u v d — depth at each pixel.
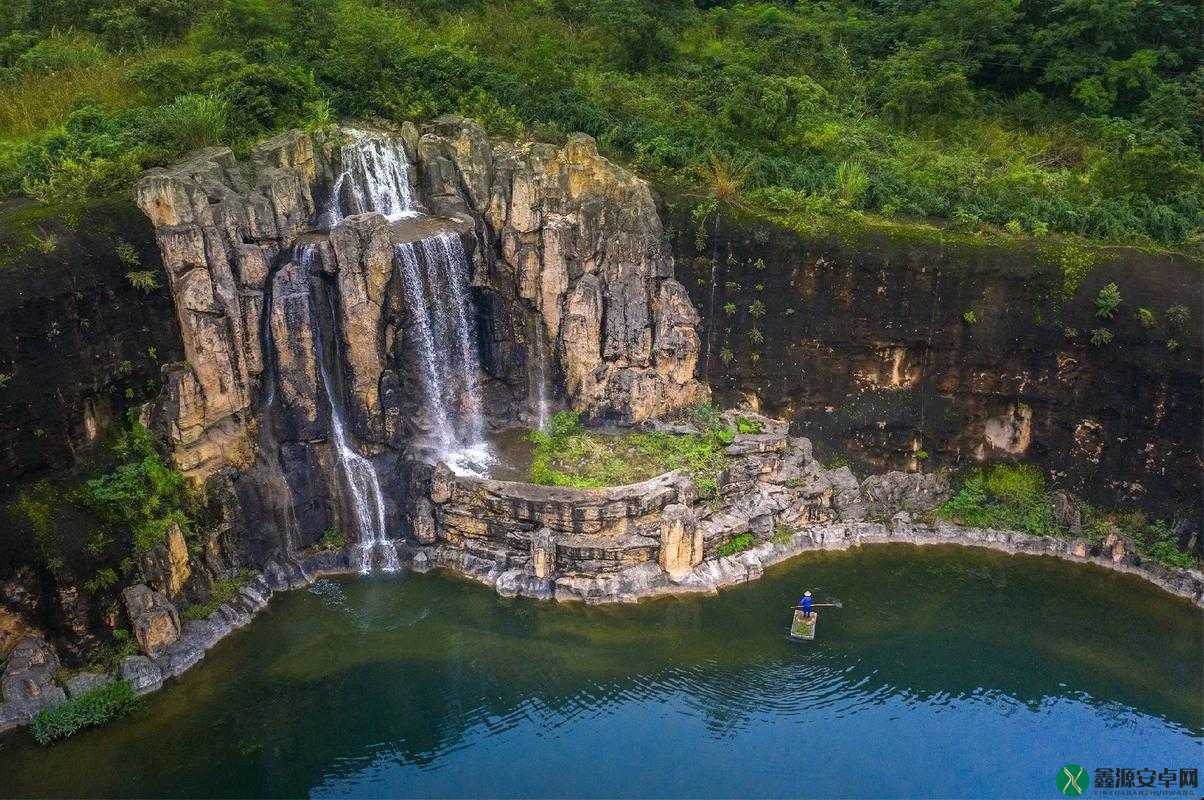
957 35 51.34
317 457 32.81
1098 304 34.12
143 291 28.66
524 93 40.31
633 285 36.19
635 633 30.75
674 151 37.94
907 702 28.06
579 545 32.03
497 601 31.86
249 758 25.47
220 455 30.67
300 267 31.44
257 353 31.22
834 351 36.72
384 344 32.81
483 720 27.00
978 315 35.44
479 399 36.88
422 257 32.94
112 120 33.97
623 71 46.69
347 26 41.47
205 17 42.16
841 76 50.38
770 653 30.03
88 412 27.75
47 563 25.83
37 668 26.16
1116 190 39.31
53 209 28.09
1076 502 35.81
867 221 36.41
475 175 36.03
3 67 39.34
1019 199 37.81
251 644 29.52
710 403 37.66
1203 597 32.53
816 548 35.28
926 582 33.69
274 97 35.88
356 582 32.59
